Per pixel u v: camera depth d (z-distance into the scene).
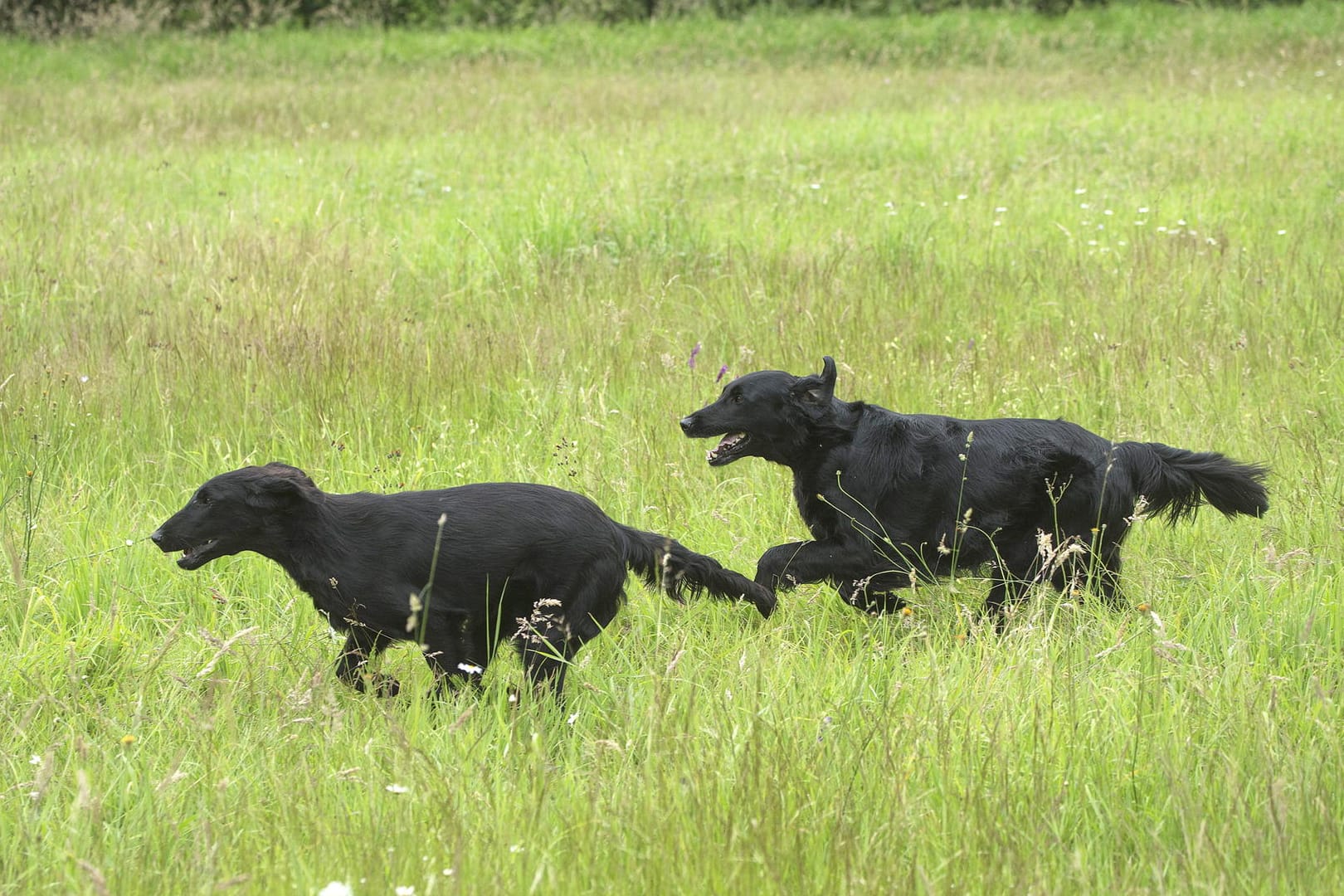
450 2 46.66
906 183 21.89
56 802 6.68
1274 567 9.11
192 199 21.84
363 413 12.12
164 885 5.89
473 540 7.96
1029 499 9.26
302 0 46.91
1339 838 6.03
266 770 6.94
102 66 38.19
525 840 6.11
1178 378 12.82
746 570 9.77
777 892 5.66
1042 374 13.05
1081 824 6.51
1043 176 22.11
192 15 44.50
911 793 6.62
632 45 41.38
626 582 8.46
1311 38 36.56
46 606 9.05
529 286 16.20
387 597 7.90
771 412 9.46
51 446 11.33
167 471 11.24
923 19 42.84
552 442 11.65
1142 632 8.36
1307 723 7.17
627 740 7.14
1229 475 9.21
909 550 9.34
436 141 26.64
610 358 13.59
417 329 14.53
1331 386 12.59
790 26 42.59
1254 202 19.70
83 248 17.28
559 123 28.78
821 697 7.69
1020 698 7.48
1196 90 30.97
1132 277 15.93
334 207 20.69
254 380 12.86
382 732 7.47
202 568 9.62
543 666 8.00
